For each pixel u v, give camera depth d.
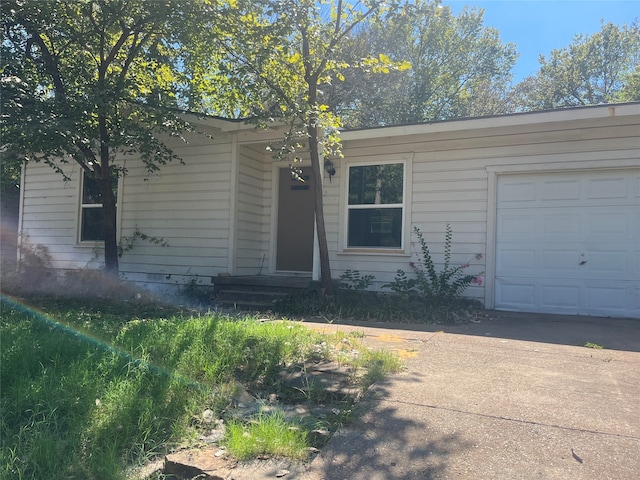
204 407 3.69
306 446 3.13
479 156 8.73
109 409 3.27
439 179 9.03
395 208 9.47
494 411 3.54
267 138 9.98
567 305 8.19
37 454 2.75
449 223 8.91
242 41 8.66
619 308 7.88
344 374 4.41
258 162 11.08
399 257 9.31
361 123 22.09
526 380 4.28
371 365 4.55
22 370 4.00
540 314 8.12
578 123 8.05
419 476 2.70
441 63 24.23
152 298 9.38
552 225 8.31
